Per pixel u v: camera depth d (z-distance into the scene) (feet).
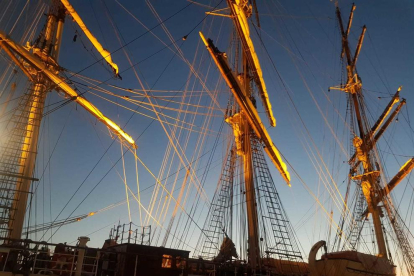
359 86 100.73
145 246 43.62
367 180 90.48
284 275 56.18
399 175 93.66
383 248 82.48
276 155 75.92
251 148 68.23
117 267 42.88
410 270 82.99
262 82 72.49
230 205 66.44
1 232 51.62
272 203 64.44
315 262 55.98
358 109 98.78
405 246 85.40
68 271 35.27
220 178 69.51
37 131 62.34
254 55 68.44
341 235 85.30
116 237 53.21
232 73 55.16
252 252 57.21
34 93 65.16
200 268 50.78
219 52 52.65
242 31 65.57
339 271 53.98
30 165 58.85
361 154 93.35
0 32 57.72
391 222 86.74
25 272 33.78
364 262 55.31
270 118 79.36
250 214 60.70
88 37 77.77
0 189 51.08
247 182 63.72
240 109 70.54
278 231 61.72
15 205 54.54
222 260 56.54
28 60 62.75
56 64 70.95
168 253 44.55
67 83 69.31
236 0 68.49
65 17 77.20
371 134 96.27
